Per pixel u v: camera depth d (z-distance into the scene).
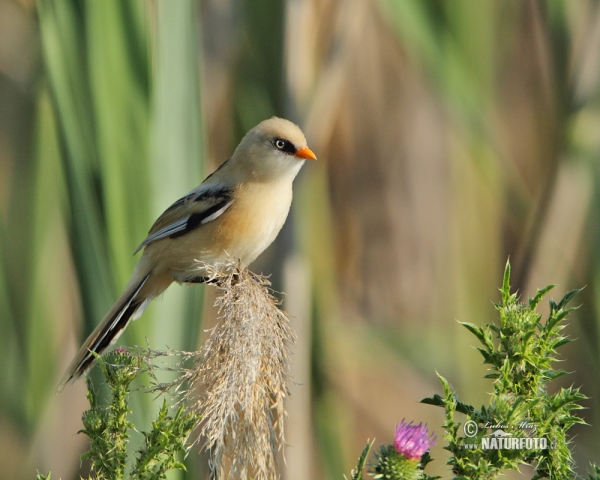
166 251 9.22
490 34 12.59
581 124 13.13
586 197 13.23
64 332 13.20
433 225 14.36
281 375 6.36
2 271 12.98
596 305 13.22
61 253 13.31
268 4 12.05
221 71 12.30
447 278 14.25
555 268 13.45
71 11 9.45
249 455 6.10
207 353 6.21
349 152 14.44
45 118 13.08
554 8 13.39
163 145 9.71
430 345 13.91
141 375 8.83
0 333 12.90
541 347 5.56
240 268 6.79
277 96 11.87
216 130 12.43
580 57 13.20
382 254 14.39
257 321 6.32
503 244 14.55
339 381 13.36
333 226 14.32
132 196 9.55
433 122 14.40
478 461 5.32
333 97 11.76
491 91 12.63
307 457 11.37
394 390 13.62
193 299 9.59
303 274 11.48
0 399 12.68
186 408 6.23
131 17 9.59
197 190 9.43
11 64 13.52
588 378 13.47
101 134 9.46
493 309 14.13
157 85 9.66
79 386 12.95
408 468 5.38
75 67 9.46
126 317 9.22
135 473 5.82
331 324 13.50
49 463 12.55
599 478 5.42
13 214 13.31
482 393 13.47
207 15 12.36
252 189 9.33
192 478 8.48
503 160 13.93
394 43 14.32
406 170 14.44
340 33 11.64
